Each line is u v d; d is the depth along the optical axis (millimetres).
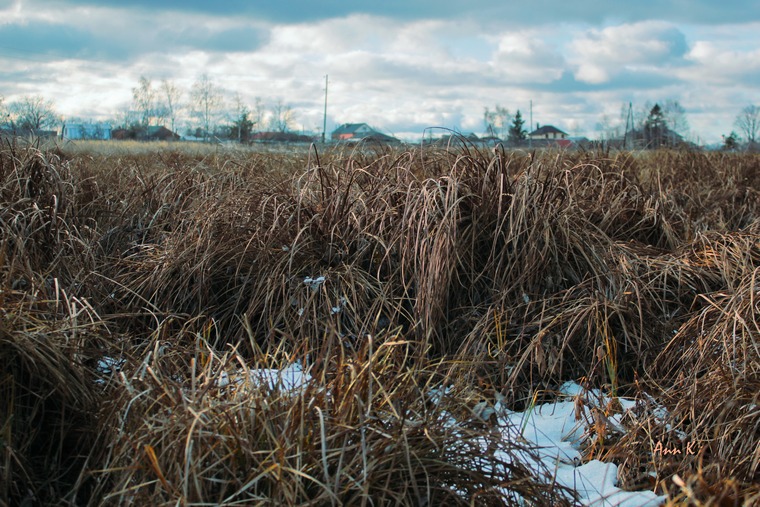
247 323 3701
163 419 2830
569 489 2807
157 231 6281
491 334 4484
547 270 4902
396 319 4801
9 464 2777
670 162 9828
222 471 2629
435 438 2834
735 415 3289
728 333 3893
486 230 5074
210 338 4965
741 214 7312
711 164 9734
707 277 5008
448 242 4508
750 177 9055
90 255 5289
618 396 4215
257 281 5027
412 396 3236
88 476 2895
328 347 3127
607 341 4164
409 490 2689
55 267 4980
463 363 3969
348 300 4703
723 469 3000
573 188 5824
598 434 3596
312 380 2977
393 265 5098
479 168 5312
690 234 6273
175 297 5121
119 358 3988
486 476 2891
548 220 5000
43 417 3211
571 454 3584
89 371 3541
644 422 3535
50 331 3500
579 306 4570
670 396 3805
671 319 4758
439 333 4566
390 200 5398
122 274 5402
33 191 5711
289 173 7098
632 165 8406
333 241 5309
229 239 5387
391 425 2922
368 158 6875
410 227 4797
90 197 6719
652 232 6191
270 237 5160
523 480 2736
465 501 2623
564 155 8250
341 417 2820
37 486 2957
